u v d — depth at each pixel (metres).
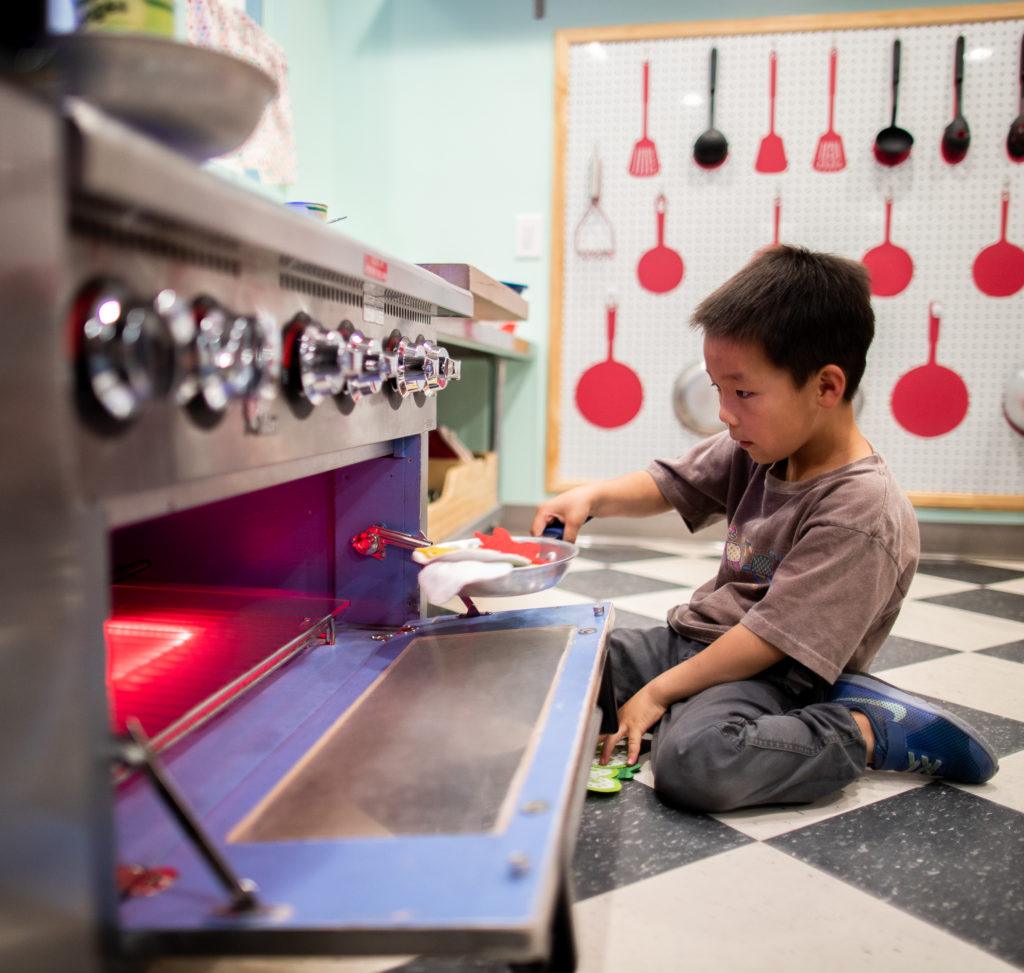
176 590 1.15
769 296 1.04
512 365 2.94
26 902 0.45
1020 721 1.29
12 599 0.43
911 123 2.64
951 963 0.72
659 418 2.85
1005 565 2.61
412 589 1.09
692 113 2.73
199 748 0.75
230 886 0.51
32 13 0.51
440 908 0.50
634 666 1.24
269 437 0.65
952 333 2.68
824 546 1.05
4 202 0.42
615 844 0.91
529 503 2.97
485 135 2.89
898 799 1.03
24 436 0.43
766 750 0.96
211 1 1.98
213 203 0.50
